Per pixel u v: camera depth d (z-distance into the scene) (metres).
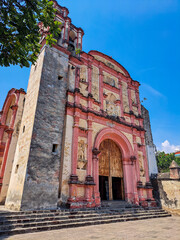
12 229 8.70
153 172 23.94
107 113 20.58
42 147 13.04
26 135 13.78
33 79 16.64
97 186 15.82
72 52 20.77
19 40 7.19
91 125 17.67
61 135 14.55
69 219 11.14
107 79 22.89
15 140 19.61
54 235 8.42
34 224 9.57
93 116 18.30
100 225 11.37
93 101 19.23
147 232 9.59
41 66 15.49
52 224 10.16
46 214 10.91
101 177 21.25
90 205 14.36
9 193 13.57
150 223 12.78
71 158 15.11
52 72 15.94
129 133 21.81
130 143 21.20
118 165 20.62
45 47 16.33
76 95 17.34
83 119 17.55
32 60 8.08
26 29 7.21
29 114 14.70
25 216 10.12
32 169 11.98
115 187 21.98
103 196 20.55
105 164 19.45
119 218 13.41
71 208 13.08
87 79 20.06
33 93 15.39
